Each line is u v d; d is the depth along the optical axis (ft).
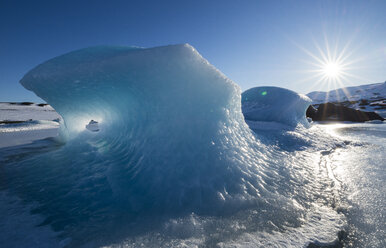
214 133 9.02
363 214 6.47
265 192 7.95
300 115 28.76
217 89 9.25
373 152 15.11
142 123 10.63
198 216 6.40
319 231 5.64
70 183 9.11
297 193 8.14
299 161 12.56
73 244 5.31
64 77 10.16
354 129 31.71
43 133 32.37
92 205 7.30
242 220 6.20
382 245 5.02
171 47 8.38
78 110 14.38
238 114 11.59
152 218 6.36
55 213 6.89
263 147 12.80
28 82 11.64
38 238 5.58
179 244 5.15
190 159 8.23
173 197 7.14
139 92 9.98
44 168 11.32
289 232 5.62
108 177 8.95
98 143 13.51
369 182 9.05
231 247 4.99
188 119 8.88
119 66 8.86
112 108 13.30
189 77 8.84
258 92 33.35
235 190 7.74
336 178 9.93
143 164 8.84
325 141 19.10
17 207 7.31
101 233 5.74
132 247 5.11
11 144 20.48
